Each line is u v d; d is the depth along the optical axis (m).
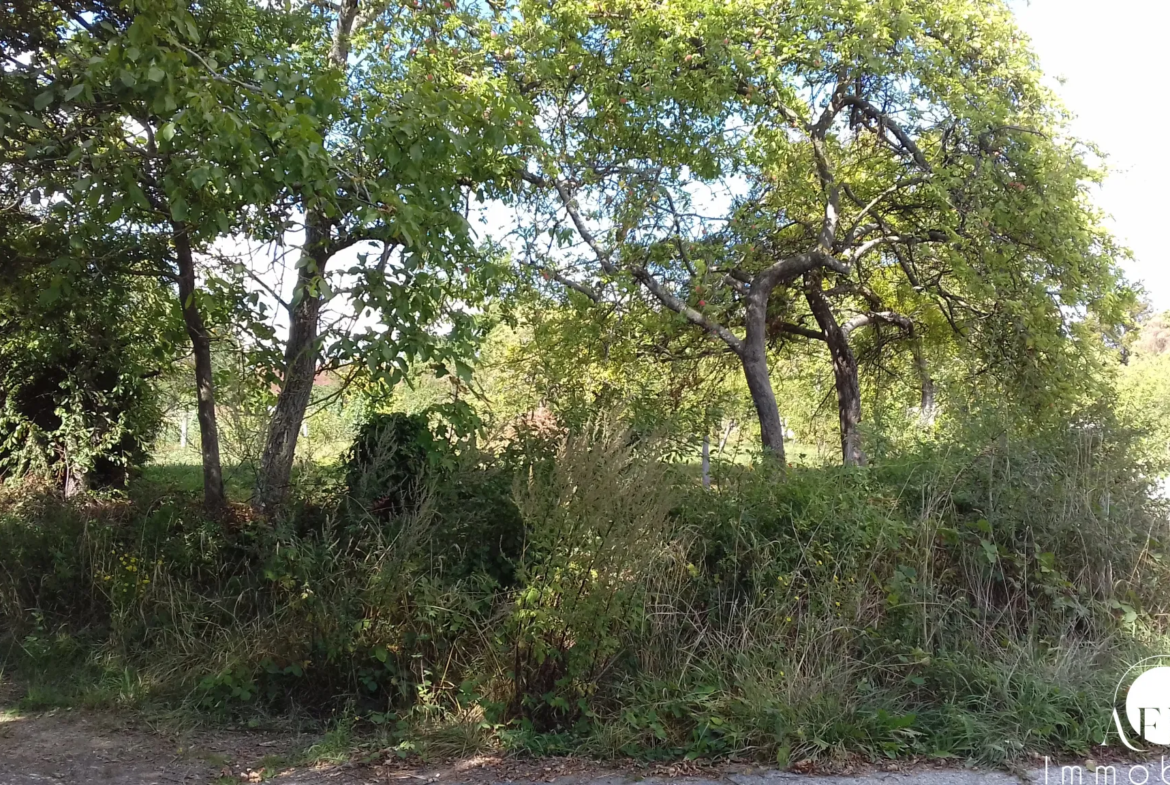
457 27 9.68
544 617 5.12
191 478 10.15
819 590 6.00
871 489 7.01
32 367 10.32
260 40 7.69
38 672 6.11
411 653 5.65
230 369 7.91
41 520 7.48
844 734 4.87
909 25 10.37
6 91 6.24
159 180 6.71
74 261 6.66
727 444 8.18
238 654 5.83
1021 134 10.93
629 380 12.17
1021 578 6.46
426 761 4.77
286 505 7.06
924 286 13.07
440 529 6.31
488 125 6.99
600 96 10.13
